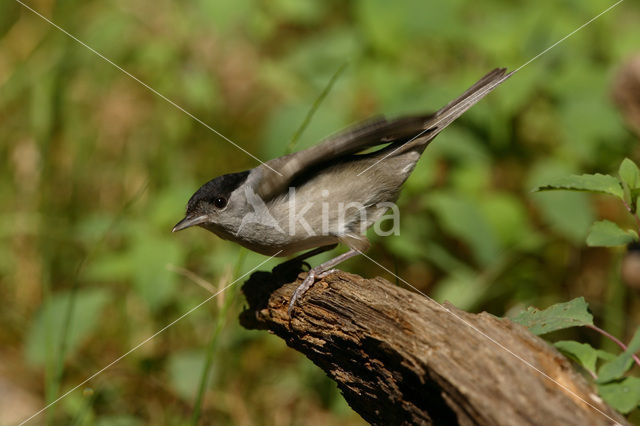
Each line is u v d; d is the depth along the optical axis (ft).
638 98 30.86
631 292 30.81
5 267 35.45
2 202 37.47
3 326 34.14
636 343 16.17
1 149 38.93
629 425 15.74
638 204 18.08
